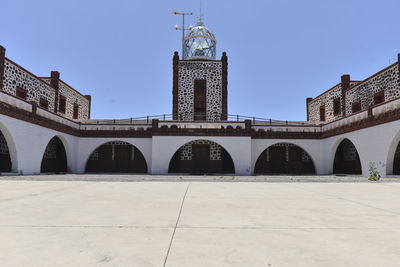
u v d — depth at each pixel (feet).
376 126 44.47
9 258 7.17
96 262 6.98
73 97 75.56
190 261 7.11
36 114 45.93
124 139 60.75
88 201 16.53
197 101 71.00
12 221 11.22
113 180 33.88
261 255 7.55
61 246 8.16
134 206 14.92
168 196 19.04
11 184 27.43
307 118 85.05
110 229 10.12
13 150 41.39
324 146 61.31
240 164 57.36
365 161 47.24
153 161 56.95
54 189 22.98
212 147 63.10
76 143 60.70
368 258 7.36
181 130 57.67
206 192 21.65
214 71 71.97
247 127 58.34
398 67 48.11
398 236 9.44
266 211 13.78
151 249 7.97
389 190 23.70
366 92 57.00
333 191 22.84
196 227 10.52
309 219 12.00
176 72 71.72
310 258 7.35
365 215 12.91
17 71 50.85
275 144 66.08
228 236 9.33
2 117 38.22
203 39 77.46
